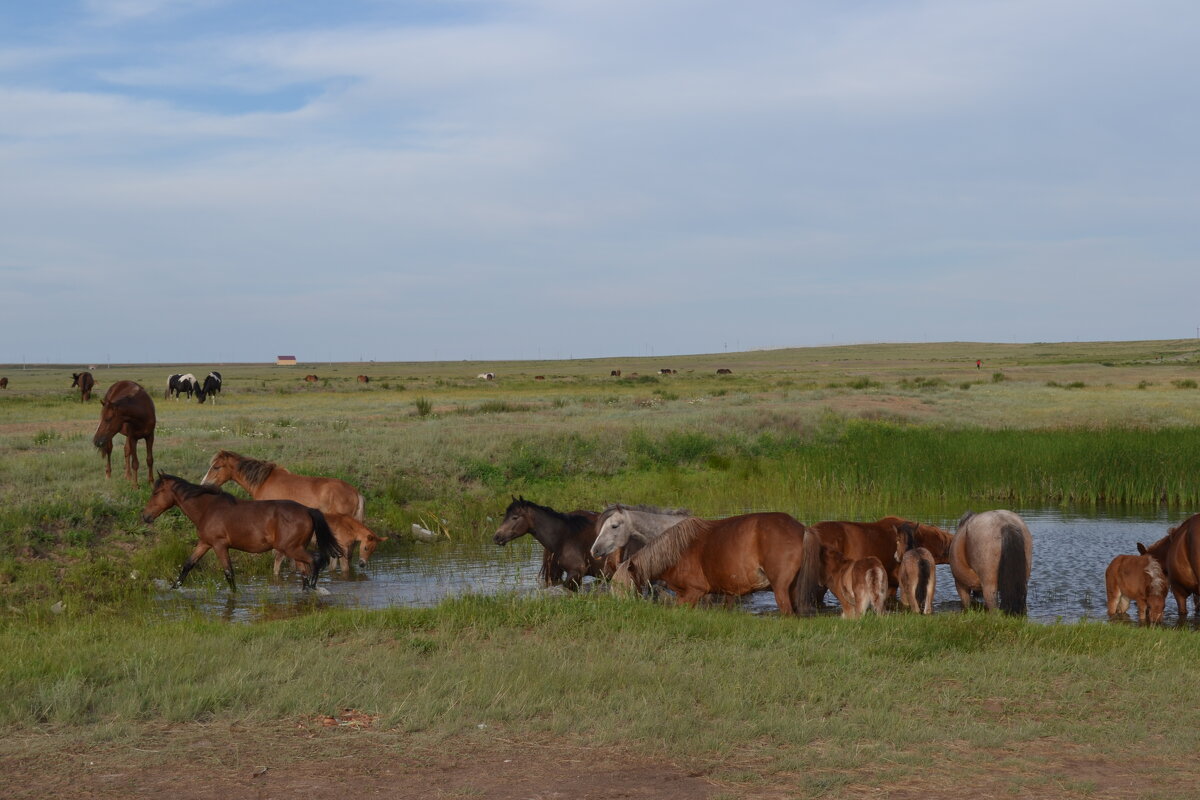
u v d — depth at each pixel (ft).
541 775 19.39
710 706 23.57
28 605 43.91
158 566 51.98
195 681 25.35
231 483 70.28
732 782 19.12
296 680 25.22
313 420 121.80
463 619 32.60
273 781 18.93
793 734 21.70
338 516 52.95
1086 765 20.51
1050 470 88.43
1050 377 299.79
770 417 129.29
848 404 166.91
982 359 627.46
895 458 93.15
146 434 65.51
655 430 110.52
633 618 32.81
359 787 18.62
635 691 24.71
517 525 46.39
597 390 251.60
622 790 18.58
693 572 37.76
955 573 44.04
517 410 151.53
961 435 108.37
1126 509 82.99
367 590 48.52
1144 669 27.99
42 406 163.32
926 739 22.00
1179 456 87.45
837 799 18.24
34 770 19.31
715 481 93.09
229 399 198.59
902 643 29.76
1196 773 20.02
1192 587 39.83
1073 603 45.85
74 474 67.36
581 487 86.02
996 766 20.21
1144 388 222.48
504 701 23.71
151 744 20.99
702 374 430.61
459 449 91.09
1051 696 25.45
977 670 27.35
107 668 26.14
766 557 35.88
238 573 52.70
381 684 24.89
